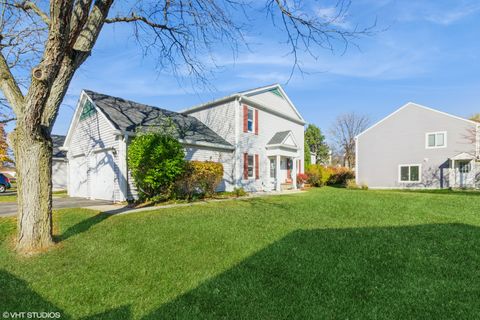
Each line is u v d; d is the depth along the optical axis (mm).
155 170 9859
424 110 20938
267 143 17844
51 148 5074
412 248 4672
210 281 3438
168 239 5305
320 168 24562
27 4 5406
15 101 4859
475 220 6973
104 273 3752
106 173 11867
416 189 20609
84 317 2695
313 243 5008
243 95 15609
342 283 3361
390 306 2812
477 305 2797
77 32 4379
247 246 4832
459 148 19406
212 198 12406
